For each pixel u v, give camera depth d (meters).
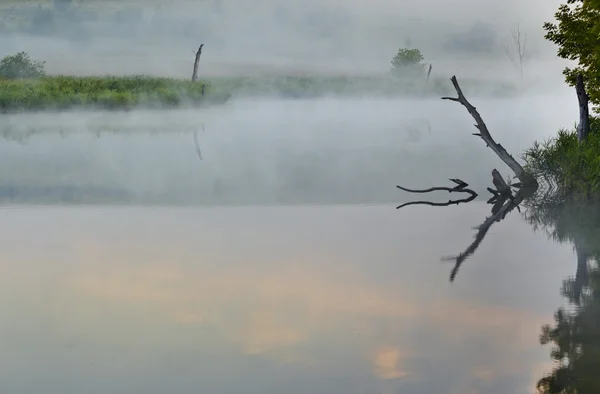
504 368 10.30
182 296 14.44
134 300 14.16
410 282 15.54
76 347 11.50
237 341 11.66
